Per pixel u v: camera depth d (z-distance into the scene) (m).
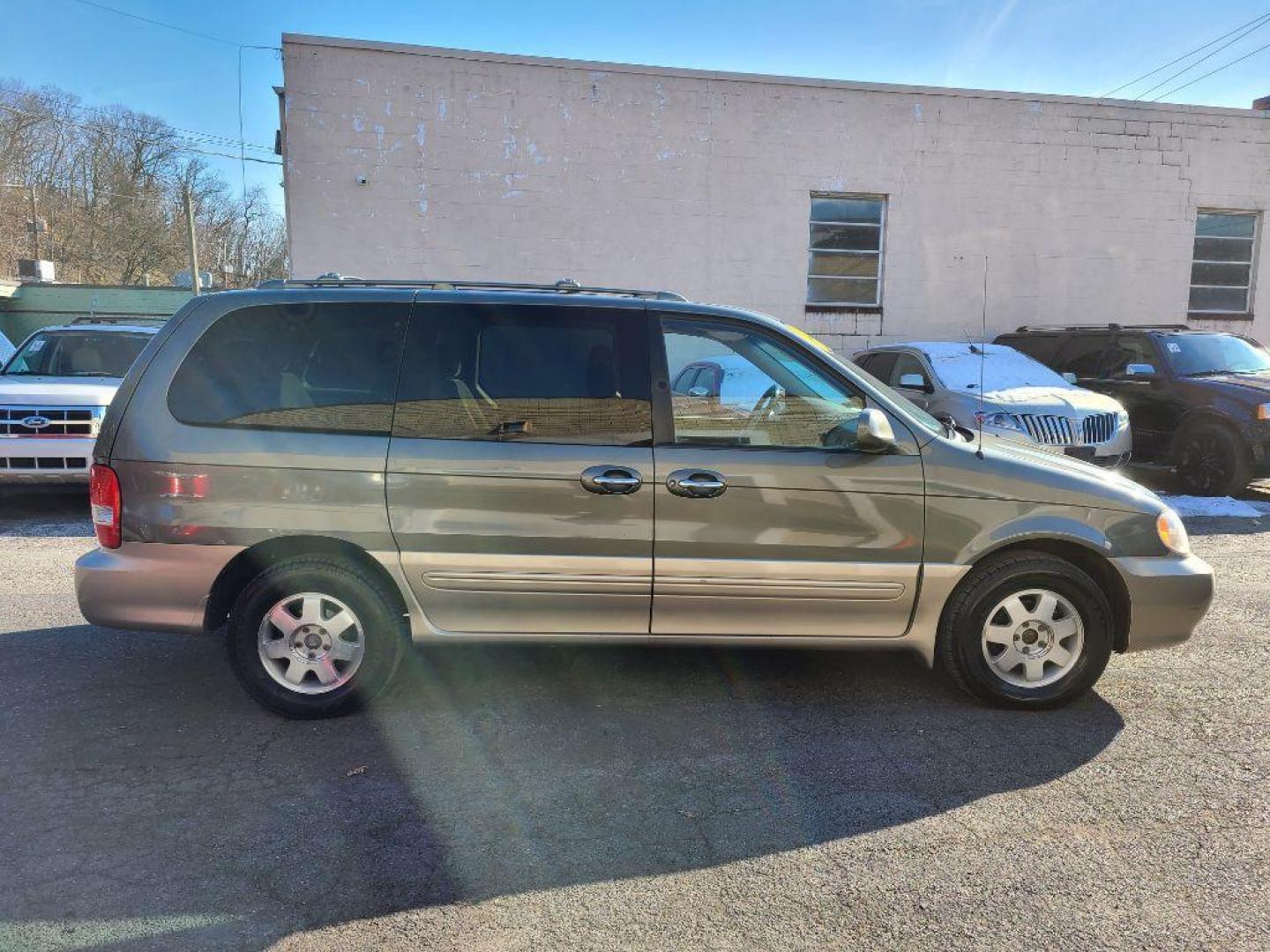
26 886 2.66
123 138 59.31
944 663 4.00
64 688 4.15
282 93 12.07
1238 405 8.97
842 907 2.61
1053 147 13.70
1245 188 14.33
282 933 2.47
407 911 2.58
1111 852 2.89
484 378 3.78
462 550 3.74
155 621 3.75
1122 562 3.92
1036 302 13.97
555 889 2.69
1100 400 8.84
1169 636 4.01
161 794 3.21
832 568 3.82
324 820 3.06
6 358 12.59
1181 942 2.46
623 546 3.77
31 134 56.91
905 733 3.77
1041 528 3.86
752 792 3.28
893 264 13.55
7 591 5.70
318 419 3.74
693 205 12.89
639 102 12.59
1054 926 2.52
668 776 3.40
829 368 3.93
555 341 3.83
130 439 3.70
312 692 3.81
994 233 13.73
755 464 3.78
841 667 4.52
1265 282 14.60
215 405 3.73
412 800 3.20
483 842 2.94
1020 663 3.98
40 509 8.54
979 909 2.60
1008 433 4.91
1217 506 8.78
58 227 58.00
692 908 2.61
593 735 3.74
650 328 3.88
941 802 3.21
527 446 3.74
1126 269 14.15
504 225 12.42
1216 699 4.13
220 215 63.78
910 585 3.87
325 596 3.78
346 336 3.79
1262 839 2.97
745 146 12.92
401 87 11.94
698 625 3.87
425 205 12.18
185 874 2.73
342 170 11.91
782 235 13.18
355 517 3.70
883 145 13.27
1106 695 4.19
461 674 4.37
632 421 3.79
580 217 12.61
